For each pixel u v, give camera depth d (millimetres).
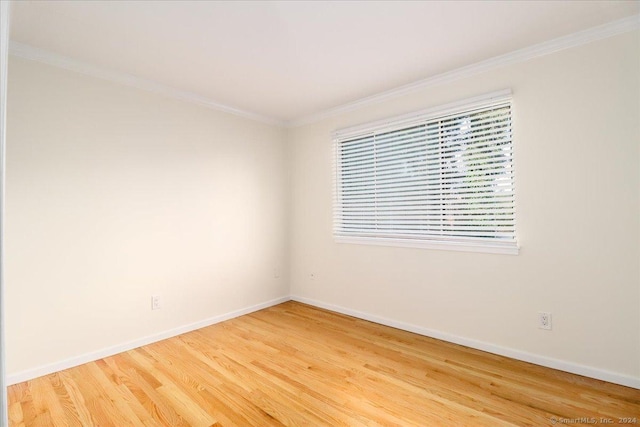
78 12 1811
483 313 2541
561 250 2193
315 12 1845
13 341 2125
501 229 2439
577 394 1922
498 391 1975
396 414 1774
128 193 2664
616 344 2020
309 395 1965
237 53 2314
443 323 2764
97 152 2498
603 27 2000
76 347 2381
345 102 3354
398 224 3057
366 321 3285
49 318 2268
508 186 2406
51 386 2084
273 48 2248
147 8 1783
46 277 2262
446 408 1820
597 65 2051
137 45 2184
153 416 1774
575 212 2139
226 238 3383
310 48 2254
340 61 2451
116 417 1768
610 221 2025
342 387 2049
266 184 3805
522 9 1840
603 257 2051
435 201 2803
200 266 3154
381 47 2248
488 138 2494
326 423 1709
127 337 2645
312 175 3811
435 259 2805
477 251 2559
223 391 2014
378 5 1789
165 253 2896
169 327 2910
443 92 2734
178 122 3000
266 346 2686
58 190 2312
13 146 2133
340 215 3561
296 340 2805
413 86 2875
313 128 3783
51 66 2287
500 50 2309
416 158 2910
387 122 3070
